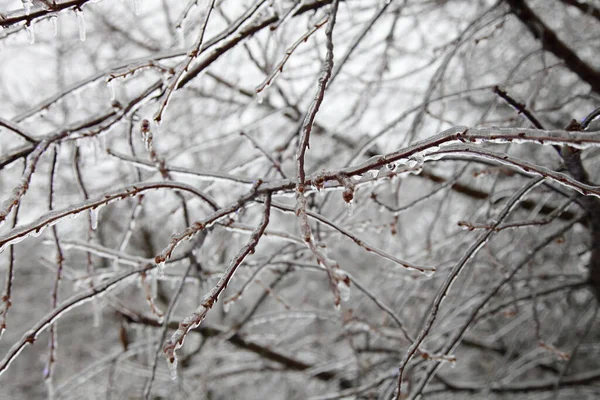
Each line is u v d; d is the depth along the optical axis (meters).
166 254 1.53
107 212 5.87
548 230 4.53
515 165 1.52
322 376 5.25
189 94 4.57
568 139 1.30
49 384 2.49
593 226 2.80
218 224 2.29
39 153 2.11
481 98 4.77
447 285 2.10
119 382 5.97
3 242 1.56
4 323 2.00
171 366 1.27
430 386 4.34
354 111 3.65
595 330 5.41
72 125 2.26
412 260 4.11
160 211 5.64
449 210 5.06
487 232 2.19
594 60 4.81
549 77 4.42
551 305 4.71
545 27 3.32
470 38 3.45
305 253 3.51
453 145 1.58
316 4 2.58
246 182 2.33
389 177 1.89
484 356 5.89
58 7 1.77
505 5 3.59
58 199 5.72
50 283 7.24
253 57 3.49
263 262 2.99
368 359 4.45
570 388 4.35
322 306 6.06
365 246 1.75
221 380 5.65
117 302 4.09
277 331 6.38
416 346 2.00
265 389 6.47
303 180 1.44
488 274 4.83
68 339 7.06
